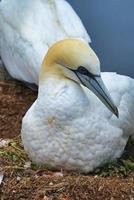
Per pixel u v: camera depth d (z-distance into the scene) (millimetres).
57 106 7609
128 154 8742
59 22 9508
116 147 8148
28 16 9609
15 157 8383
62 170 8039
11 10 9844
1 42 10078
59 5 9680
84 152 7863
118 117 7684
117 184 7812
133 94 8359
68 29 9453
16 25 9672
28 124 7859
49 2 9688
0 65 10359
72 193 7668
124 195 7699
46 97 7664
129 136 8617
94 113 7762
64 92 7609
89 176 7941
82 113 7668
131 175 8188
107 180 7875
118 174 8164
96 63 7547
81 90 7684
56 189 7719
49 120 7684
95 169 8141
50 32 9352
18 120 9391
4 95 9852
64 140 7758
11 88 10031
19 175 8031
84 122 7703
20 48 9508
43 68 7738
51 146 7832
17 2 9844
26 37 9414
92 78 7570
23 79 9703
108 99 7562
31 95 9914
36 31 9414
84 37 9547
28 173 8039
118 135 8070
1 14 10031
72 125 7680
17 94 9914
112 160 8227
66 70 7621
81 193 7664
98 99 7809
